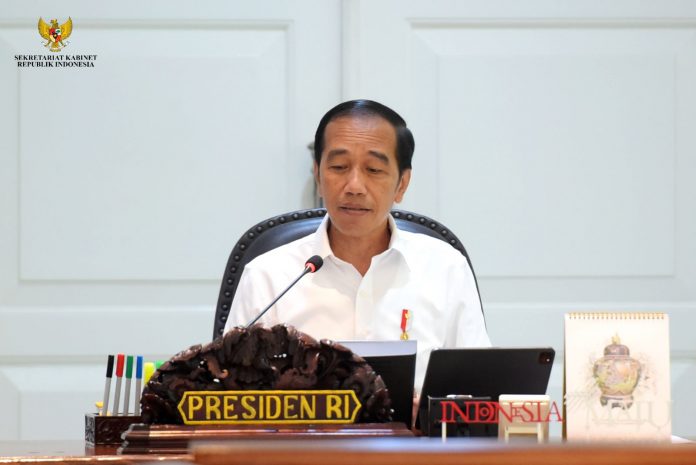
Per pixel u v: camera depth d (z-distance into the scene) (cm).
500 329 936
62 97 925
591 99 945
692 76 952
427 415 496
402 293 668
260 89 935
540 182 940
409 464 307
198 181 930
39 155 923
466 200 936
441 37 942
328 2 940
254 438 444
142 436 443
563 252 941
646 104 948
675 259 950
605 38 950
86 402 927
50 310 927
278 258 679
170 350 930
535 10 944
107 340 928
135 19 931
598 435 454
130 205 928
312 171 934
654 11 948
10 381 925
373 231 667
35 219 923
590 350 460
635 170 947
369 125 627
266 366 455
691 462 312
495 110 940
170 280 930
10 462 430
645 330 461
